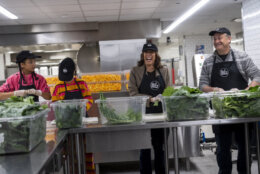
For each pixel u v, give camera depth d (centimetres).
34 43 837
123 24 850
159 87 334
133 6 682
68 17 752
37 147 190
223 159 309
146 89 336
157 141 308
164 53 1173
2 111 185
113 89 638
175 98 245
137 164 459
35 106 198
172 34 1086
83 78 641
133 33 853
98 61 863
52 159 185
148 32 853
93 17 772
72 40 844
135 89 340
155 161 312
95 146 252
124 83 654
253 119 246
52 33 838
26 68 375
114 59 782
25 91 318
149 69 338
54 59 915
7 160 164
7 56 905
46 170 165
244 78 329
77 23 828
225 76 330
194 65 833
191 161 453
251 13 646
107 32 850
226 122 245
